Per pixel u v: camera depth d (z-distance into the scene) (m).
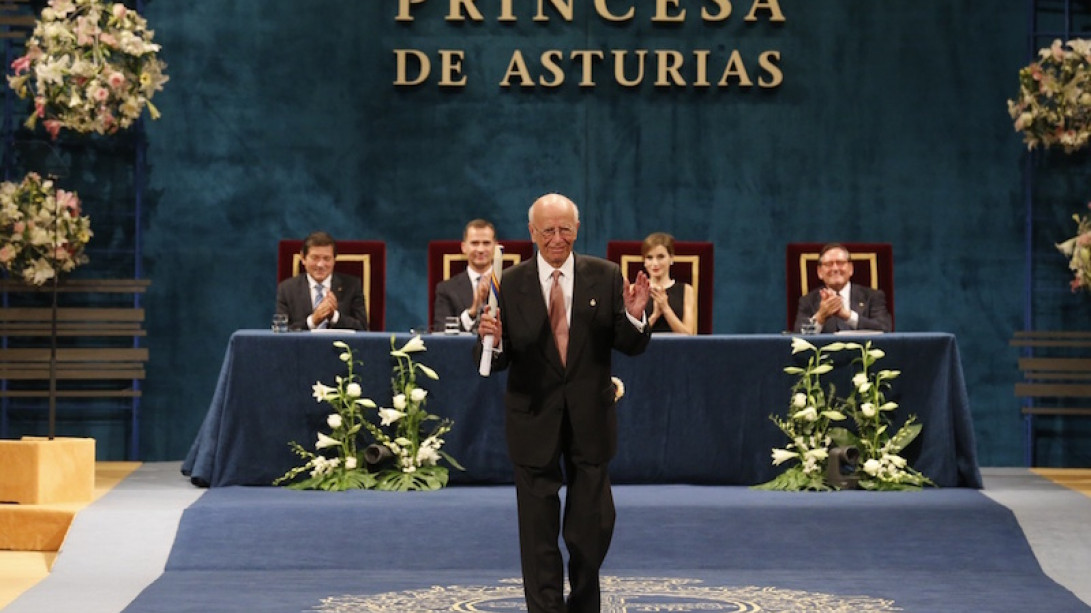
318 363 18.97
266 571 15.89
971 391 25.08
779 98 25.08
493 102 25.03
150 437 24.78
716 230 25.05
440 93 25.03
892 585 15.03
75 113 22.59
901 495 18.12
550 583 11.86
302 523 16.48
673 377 19.09
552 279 12.23
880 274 22.59
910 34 25.05
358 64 25.00
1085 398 24.84
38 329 24.11
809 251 22.66
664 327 21.16
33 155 24.42
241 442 18.94
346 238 25.00
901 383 19.25
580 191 25.03
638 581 15.20
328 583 15.02
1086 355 24.89
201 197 24.81
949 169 25.05
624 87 25.05
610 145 25.00
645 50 25.08
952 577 15.63
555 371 12.05
